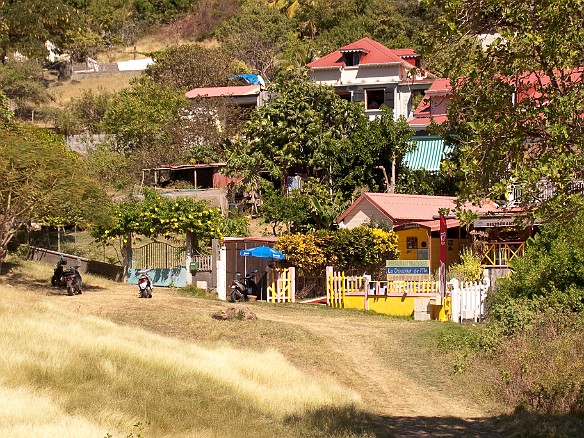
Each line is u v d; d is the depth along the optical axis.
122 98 68.12
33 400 14.89
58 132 74.62
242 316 29.42
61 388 16.50
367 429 16.45
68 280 34.47
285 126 50.69
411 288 33.38
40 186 34.59
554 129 13.30
